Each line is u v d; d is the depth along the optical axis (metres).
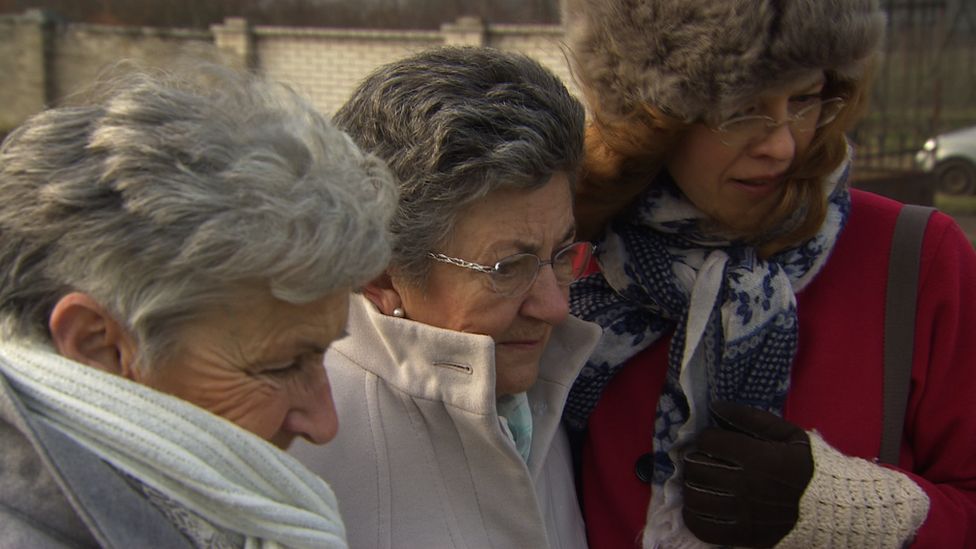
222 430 0.93
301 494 0.99
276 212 0.88
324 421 1.05
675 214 1.48
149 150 0.87
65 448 0.87
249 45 13.02
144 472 0.90
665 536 1.51
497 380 1.41
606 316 1.60
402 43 12.75
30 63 13.26
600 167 1.45
